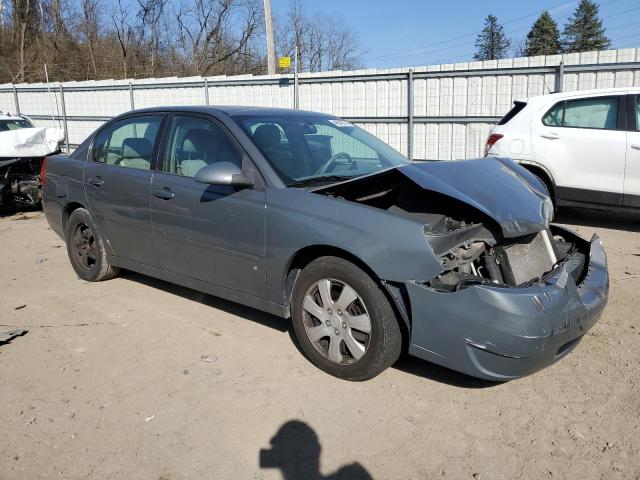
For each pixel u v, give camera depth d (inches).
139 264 189.3
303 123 177.5
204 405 129.0
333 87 530.6
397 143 509.4
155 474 106.3
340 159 170.7
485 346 116.2
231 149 158.2
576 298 123.9
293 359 150.6
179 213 166.9
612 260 241.0
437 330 120.6
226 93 595.8
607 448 113.2
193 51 1493.6
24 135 364.5
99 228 201.0
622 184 281.7
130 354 154.3
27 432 118.8
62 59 1427.2
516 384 137.9
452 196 128.1
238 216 150.9
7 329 171.6
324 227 133.9
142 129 186.7
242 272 154.2
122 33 1465.3
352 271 130.9
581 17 2802.7
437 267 119.2
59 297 199.6
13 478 104.8
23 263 247.4
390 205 150.6
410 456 111.3
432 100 483.5
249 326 172.4
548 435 117.6
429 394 133.2
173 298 197.0
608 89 287.0
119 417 124.4
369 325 130.3
